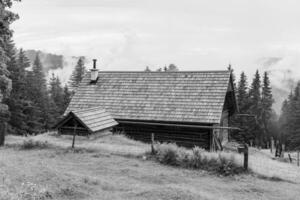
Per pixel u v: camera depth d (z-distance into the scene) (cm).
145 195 1341
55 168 1702
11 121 5038
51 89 8869
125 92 3706
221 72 3591
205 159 2012
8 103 4938
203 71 3662
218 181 1803
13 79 5044
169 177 1788
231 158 1988
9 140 2730
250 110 7094
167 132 3341
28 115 5459
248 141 6581
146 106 3484
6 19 1994
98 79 3953
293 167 2588
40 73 8481
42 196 1192
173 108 3381
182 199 1309
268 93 7712
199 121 3197
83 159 2055
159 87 3644
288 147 7050
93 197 1299
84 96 3794
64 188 1320
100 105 3634
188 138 3269
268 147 6600
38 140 2433
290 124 7169
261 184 1794
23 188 1203
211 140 3200
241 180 1842
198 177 1850
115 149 2298
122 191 1432
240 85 7300
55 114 6931
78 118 2756
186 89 3525
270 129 8044
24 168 1501
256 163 2350
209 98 3362
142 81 3775
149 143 3064
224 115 3869
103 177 1677
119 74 3947
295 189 1756
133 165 1981
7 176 1306
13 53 5194
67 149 2256
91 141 2650
